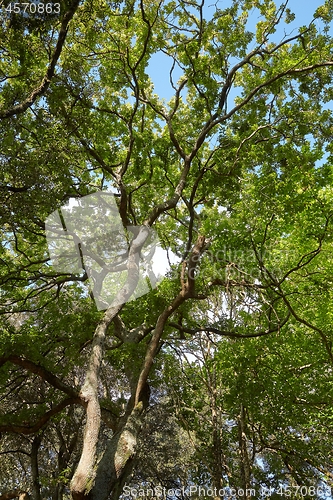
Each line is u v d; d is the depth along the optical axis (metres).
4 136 10.20
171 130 14.97
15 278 14.45
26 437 19.02
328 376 15.93
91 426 10.02
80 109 13.59
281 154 13.75
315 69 14.32
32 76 12.69
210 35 14.69
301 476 18.00
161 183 18.12
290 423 15.85
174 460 23.42
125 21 14.25
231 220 12.51
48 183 10.64
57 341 15.98
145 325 15.91
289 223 13.89
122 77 15.73
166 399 22.75
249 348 14.95
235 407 17.61
